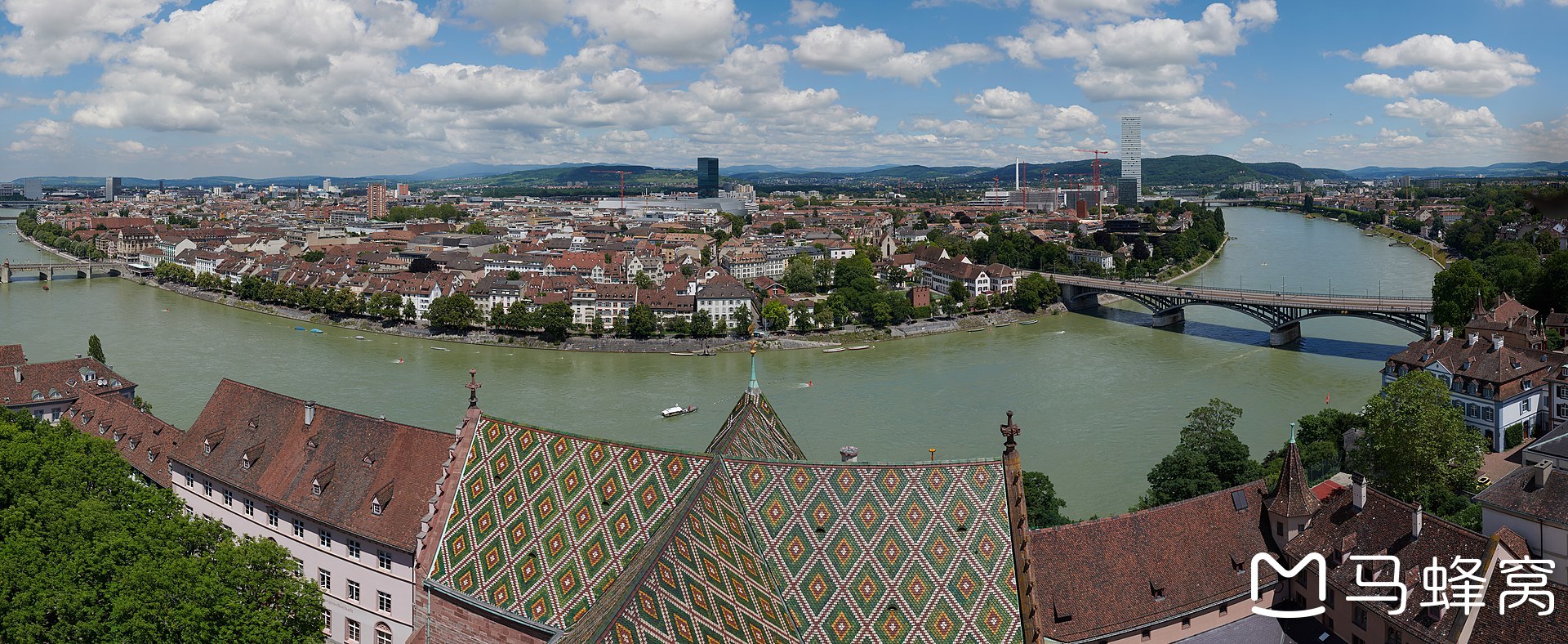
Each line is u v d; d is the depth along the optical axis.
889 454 158.00
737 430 79.75
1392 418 109.81
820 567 66.38
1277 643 79.06
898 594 65.75
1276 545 83.38
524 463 75.81
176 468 109.75
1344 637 79.94
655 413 188.25
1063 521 104.69
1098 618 75.12
